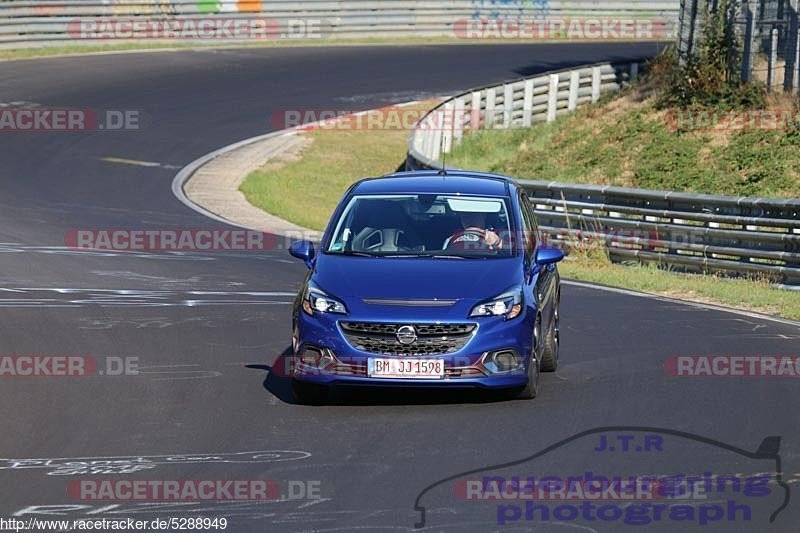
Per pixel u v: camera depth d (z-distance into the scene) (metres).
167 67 137.75
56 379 35.72
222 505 24.09
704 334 42.69
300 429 30.00
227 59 145.88
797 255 54.25
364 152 109.31
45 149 96.12
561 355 39.16
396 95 130.00
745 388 34.34
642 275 56.81
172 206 78.94
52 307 47.16
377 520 23.08
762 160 85.56
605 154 95.44
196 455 27.73
